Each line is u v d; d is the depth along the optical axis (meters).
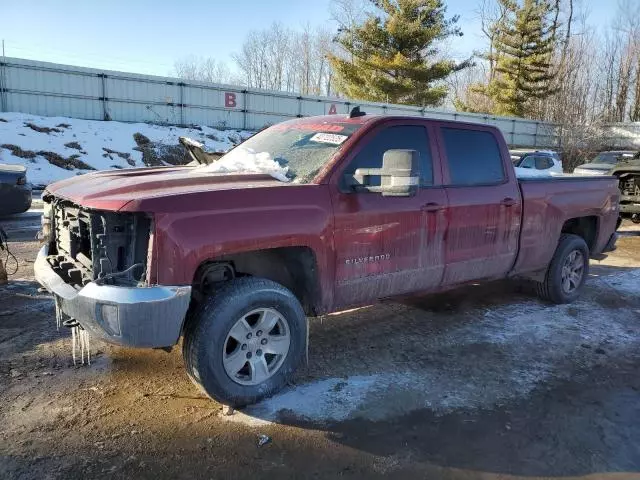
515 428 3.31
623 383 3.96
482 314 5.43
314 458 2.95
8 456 2.88
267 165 3.96
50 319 4.86
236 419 3.30
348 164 3.84
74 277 3.38
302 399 3.56
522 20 40.47
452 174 4.50
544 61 41.69
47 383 3.70
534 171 6.04
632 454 3.07
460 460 2.98
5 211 9.93
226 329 3.22
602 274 7.41
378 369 4.06
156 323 2.94
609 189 6.22
